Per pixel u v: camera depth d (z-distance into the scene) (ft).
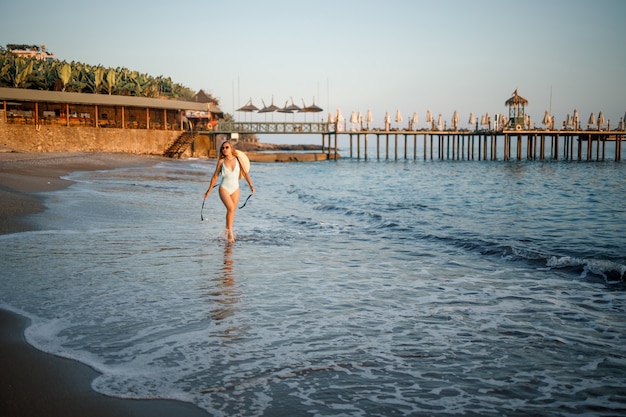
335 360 14.75
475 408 12.09
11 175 67.77
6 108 157.38
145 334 16.29
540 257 29.53
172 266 25.73
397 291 22.75
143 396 12.17
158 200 56.24
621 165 180.55
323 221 46.78
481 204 65.36
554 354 15.57
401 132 220.02
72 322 17.16
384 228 42.50
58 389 12.40
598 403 12.41
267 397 12.34
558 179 118.42
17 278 22.35
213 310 18.97
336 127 221.87
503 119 207.21
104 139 164.35
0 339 15.43
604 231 42.27
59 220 37.88
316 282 23.93
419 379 13.62
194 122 206.28
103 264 25.50
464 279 25.25
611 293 22.81
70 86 193.67
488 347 16.08
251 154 219.00
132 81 224.74
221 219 44.34
